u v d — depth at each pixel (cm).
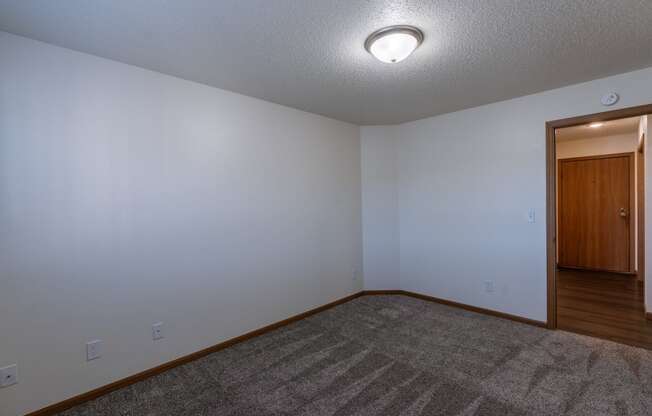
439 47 216
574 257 573
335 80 269
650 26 192
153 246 245
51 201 202
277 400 209
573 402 201
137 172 237
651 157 331
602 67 253
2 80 187
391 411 196
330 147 388
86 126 215
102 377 221
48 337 202
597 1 168
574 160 568
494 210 345
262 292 315
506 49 220
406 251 424
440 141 386
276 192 328
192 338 265
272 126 326
